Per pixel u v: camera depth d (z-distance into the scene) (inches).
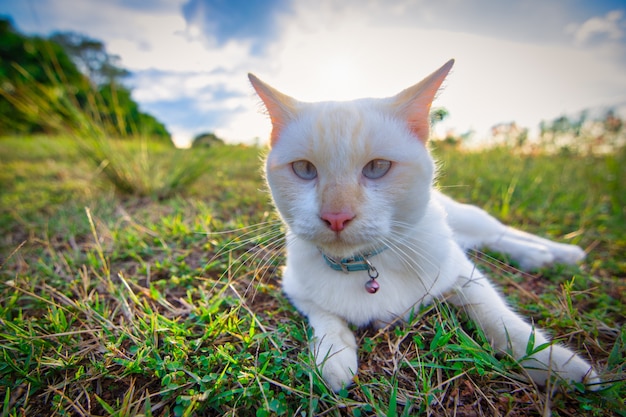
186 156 23.2
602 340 7.7
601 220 15.7
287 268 9.2
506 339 6.9
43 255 12.2
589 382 6.0
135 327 7.6
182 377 6.3
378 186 7.2
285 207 7.9
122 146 20.6
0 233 14.9
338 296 7.8
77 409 5.9
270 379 6.1
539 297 9.1
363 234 6.9
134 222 14.7
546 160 27.6
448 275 7.9
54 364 6.7
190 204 17.1
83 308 8.5
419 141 7.7
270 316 8.4
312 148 7.1
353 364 6.5
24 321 8.1
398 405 6.0
